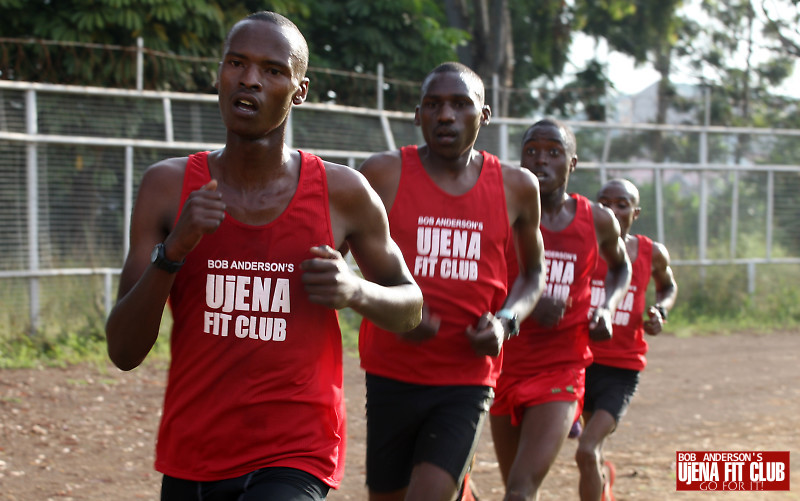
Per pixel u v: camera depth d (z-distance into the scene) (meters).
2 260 9.41
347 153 11.98
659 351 12.20
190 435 2.51
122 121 10.34
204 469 2.51
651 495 5.79
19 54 11.00
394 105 13.84
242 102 2.39
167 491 2.58
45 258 9.70
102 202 10.13
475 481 6.08
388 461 3.82
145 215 2.52
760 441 7.39
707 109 15.78
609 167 14.70
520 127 13.83
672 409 8.70
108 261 10.16
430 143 3.81
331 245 2.55
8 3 11.66
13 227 9.49
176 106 10.77
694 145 15.44
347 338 11.29
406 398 3.74
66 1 12.02
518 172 3.94
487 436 7.50
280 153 2.51
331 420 2.60
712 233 15.55
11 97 9.59
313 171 2.55
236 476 2.50
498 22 17.14
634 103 16.02
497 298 3.93
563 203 4.70
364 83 13.27
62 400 7.72
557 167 4.58
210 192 2.25
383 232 2.68
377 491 3.86
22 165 9.57
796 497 5.74
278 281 2.50
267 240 2.49
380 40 15.37
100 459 6.21
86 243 10.00
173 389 2.56
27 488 5.50
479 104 3.81
